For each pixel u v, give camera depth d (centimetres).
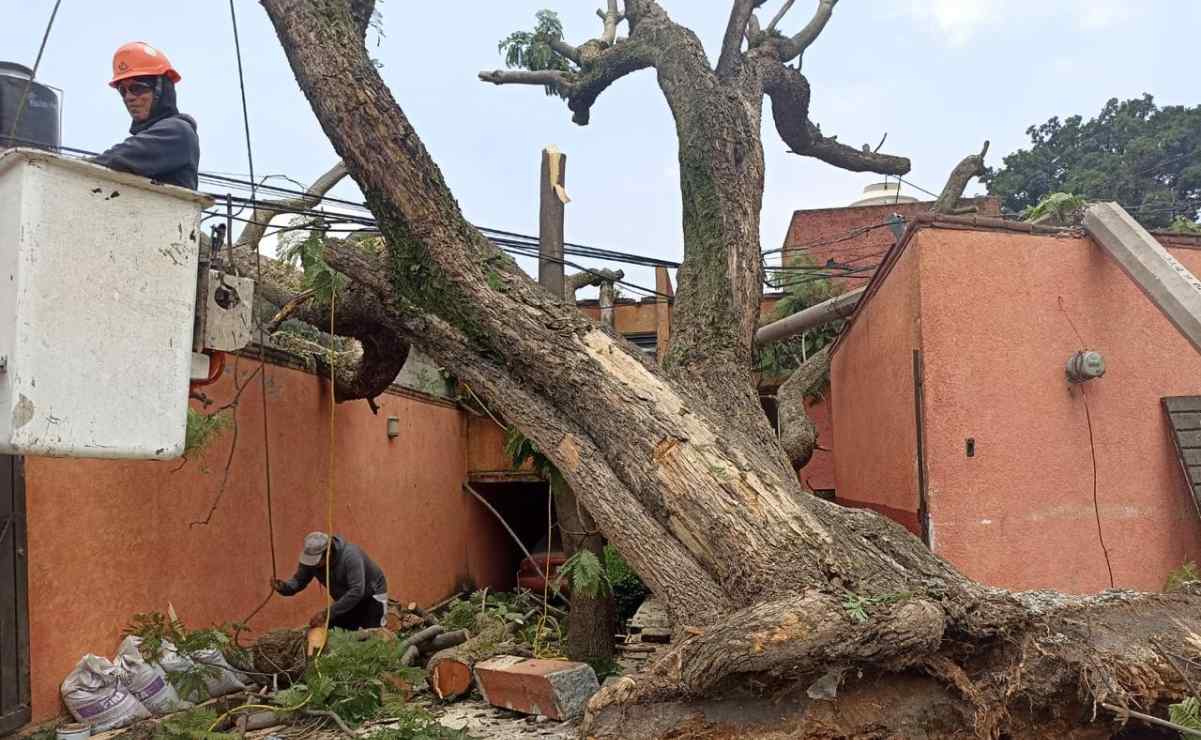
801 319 1080
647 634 808
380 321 675
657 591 473
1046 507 621
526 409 546
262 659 635
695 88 733
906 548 450
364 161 536
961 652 398
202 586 679
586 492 507
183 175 381
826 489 1325
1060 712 397
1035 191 3133
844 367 1057
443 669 615
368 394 841
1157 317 655
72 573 540
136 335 293
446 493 1271
